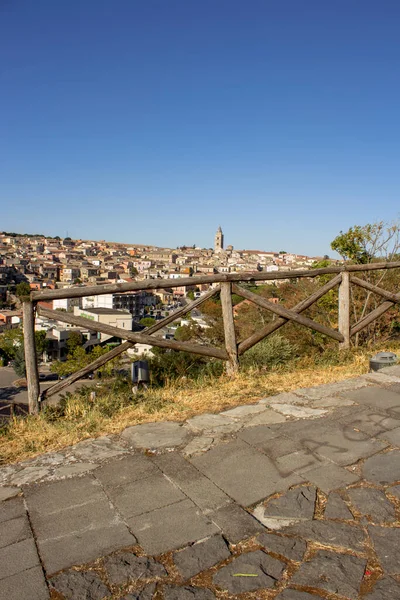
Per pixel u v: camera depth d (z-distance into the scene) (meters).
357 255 9.62
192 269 137.75
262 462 2.84
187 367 6.11
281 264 148.38
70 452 3.06
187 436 3.27
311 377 4.94
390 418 3.56
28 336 3.97
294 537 2.10
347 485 2.55
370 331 8.56
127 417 3.74
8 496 2.49
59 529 2.19
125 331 4.43
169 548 2.03
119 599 1.74
